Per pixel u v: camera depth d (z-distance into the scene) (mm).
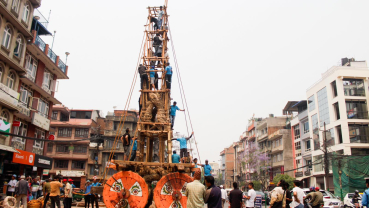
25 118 26172
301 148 46469
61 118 49156
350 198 22109
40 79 28922
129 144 12484
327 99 38938
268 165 56188
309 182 42562
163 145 13094
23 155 24516
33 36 25547
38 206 15125
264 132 62844
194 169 10578
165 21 15539
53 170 46938
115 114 52719
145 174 10867
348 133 35094
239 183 72938
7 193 21188
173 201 9875
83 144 47688
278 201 9766
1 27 21531
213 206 6977
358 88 36750
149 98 13414
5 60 22125
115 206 9883
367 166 30062
